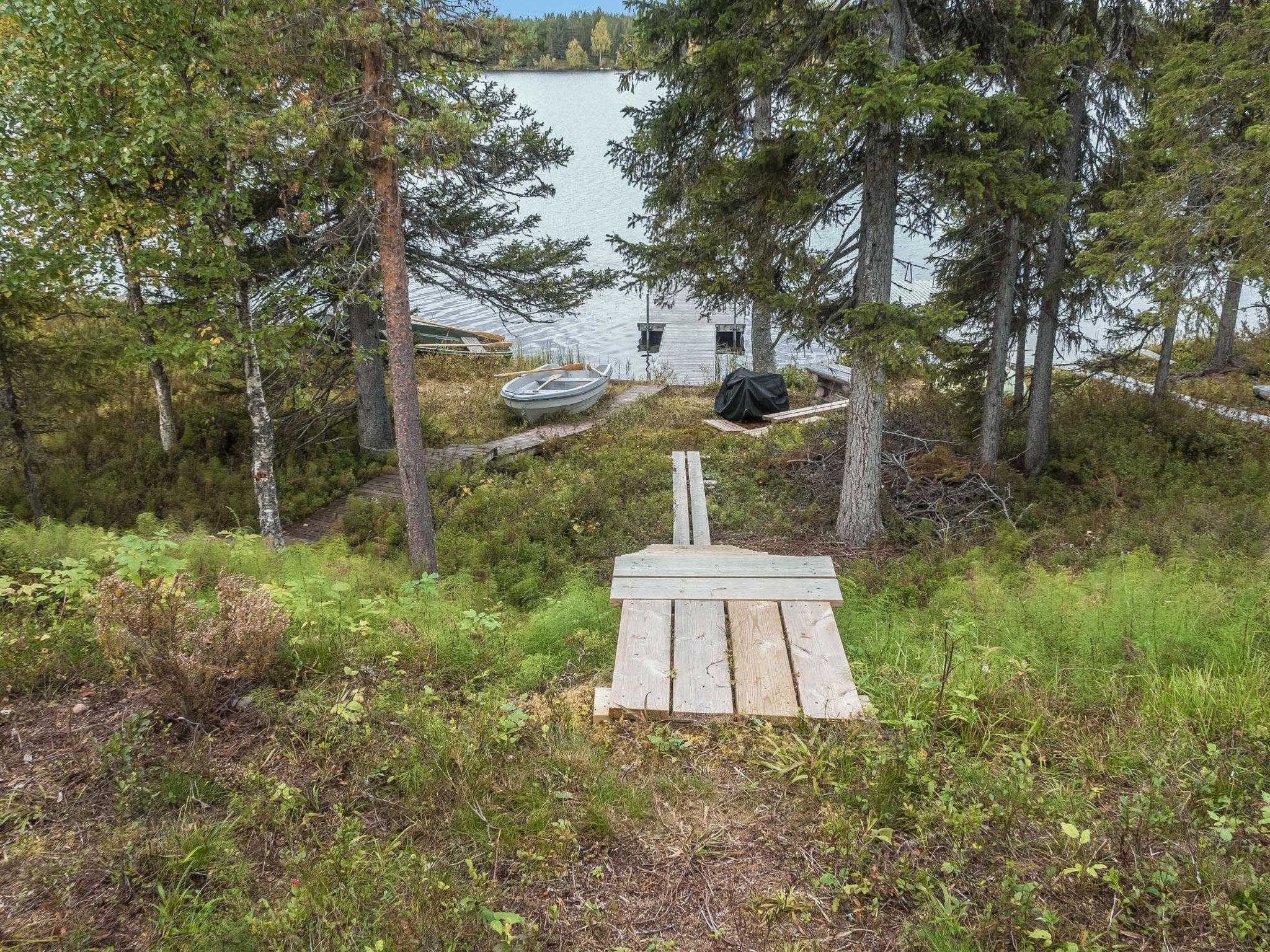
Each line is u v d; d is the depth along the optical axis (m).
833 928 2.87
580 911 2.95
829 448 14.28
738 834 3.37
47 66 9.70
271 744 3.84
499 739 3.93
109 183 10.30
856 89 8.05
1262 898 2.85
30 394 11.50
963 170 8.62
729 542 11.55
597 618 6.12
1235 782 3.52
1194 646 4.91
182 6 9.52
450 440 16.95
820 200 9.13
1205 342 21.98
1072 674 4.78
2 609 5.43
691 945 2.80
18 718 3.96
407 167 9.11
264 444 11.09
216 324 10.67
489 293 16.30
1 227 9.96
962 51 8.33
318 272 12.20
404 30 8.66
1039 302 13.04
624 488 13.64
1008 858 3.15
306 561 7.27
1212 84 9.20
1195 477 12.99
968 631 5.18
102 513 11.91
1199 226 9.12
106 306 11.61
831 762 3.73
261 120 8.88
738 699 4.27
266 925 2.68
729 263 10.46
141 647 3.94
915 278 30.34
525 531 11.71
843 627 5.99
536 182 15.48
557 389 19.58
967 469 12.82
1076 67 11.17
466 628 5.22
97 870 2.98
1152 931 2.77
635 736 4.09
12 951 2.58
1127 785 3.65
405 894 2.88
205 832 3.14
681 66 10.46
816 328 10.33
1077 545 10.28
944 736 4.04
